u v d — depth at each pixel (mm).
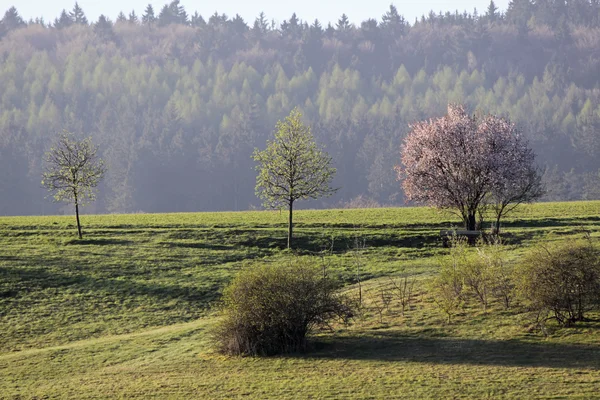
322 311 48781
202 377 43844
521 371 40812
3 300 66938
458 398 37375
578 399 36000
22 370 49000
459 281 56406
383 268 73250
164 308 64812
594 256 48781
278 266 51281
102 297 67750
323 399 38469
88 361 50469
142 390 42031
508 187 84562
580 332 46625
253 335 48844
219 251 82500
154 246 84688
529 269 49031
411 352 46094
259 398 39250
